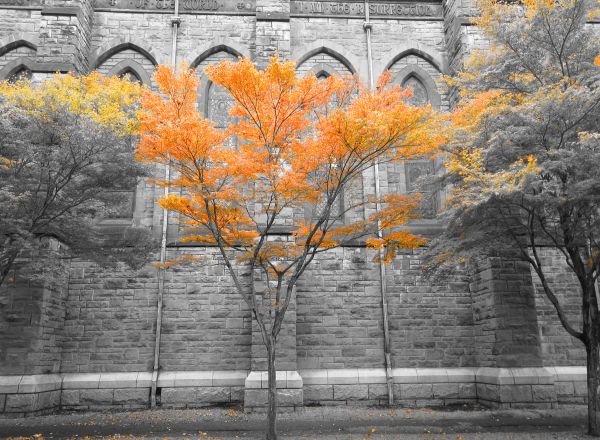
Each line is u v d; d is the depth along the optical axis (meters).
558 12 12.19
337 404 15.66
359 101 9.95
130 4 18.81
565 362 16.36
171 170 17.14
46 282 14.73
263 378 14.84
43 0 17.28
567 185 10.86
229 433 11.83
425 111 9.51
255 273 15.98
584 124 11.21
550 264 17.00
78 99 11.63
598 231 11.54
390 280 16.89
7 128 10.48
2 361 14.09
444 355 16.47
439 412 14.48
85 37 17.91
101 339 15.90
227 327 16.11
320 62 19.06
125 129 11.52
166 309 16.17
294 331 15.34
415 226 17.31
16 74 17.73
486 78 13.20
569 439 10.82
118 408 15.24
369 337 16.41
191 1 18.95
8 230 11.66
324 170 10.95
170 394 15.42
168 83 10.01
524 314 15.35
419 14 19.58
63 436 11.50
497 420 13.11
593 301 11.49
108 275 16.34
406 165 17.97
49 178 11.79
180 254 16.59
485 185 11.02
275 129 10.22
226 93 18.42
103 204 12.91
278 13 18.12
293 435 11.47
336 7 19.42
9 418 13.62
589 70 12.32
